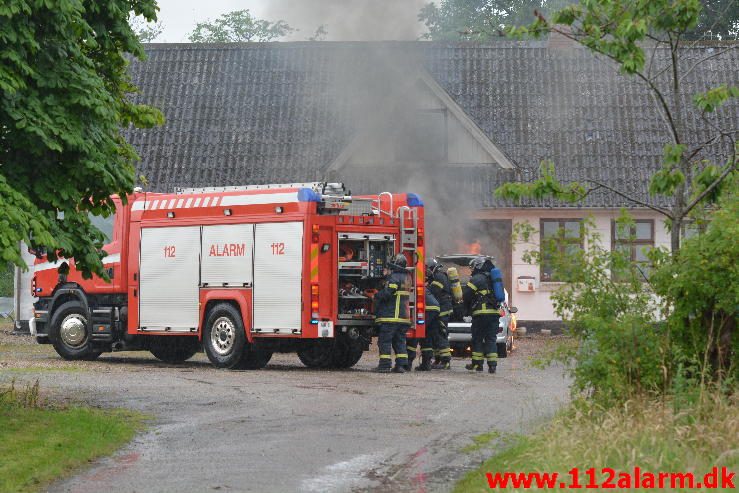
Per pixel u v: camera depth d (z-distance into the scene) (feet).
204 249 67.15
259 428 40.29
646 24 37.60
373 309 66.33
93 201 44.45
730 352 35.53
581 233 38.75
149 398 48.70
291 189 64.18
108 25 44.96
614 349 35.73
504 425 41.29
